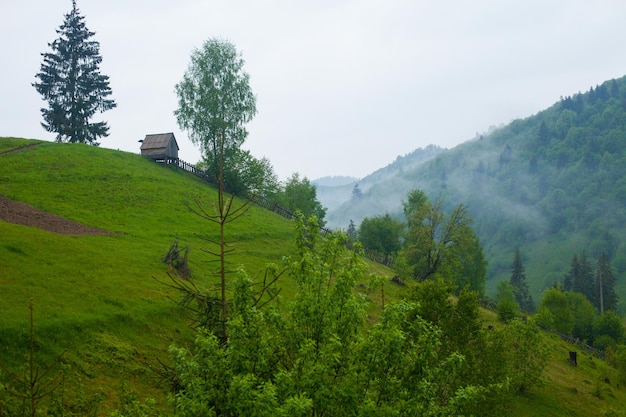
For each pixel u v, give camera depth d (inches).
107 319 957.2
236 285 512.1
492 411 952.9
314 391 453.4
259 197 3011.8
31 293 942.4
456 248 2751.0
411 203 4121.6
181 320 1099.3
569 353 2132.1
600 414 1496.1
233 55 3048.7
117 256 1332.4
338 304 507.5
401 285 2324.1
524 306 6171.3
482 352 1042.1
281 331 509.0
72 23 3553.2
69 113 3499.0
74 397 711.7
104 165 2500.0
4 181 1945.1
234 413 445.4
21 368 708.7
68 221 1644.9
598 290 5856.3
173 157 3031.5
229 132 2979.8
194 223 2034.9
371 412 446.3
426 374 495.8
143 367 874.8
